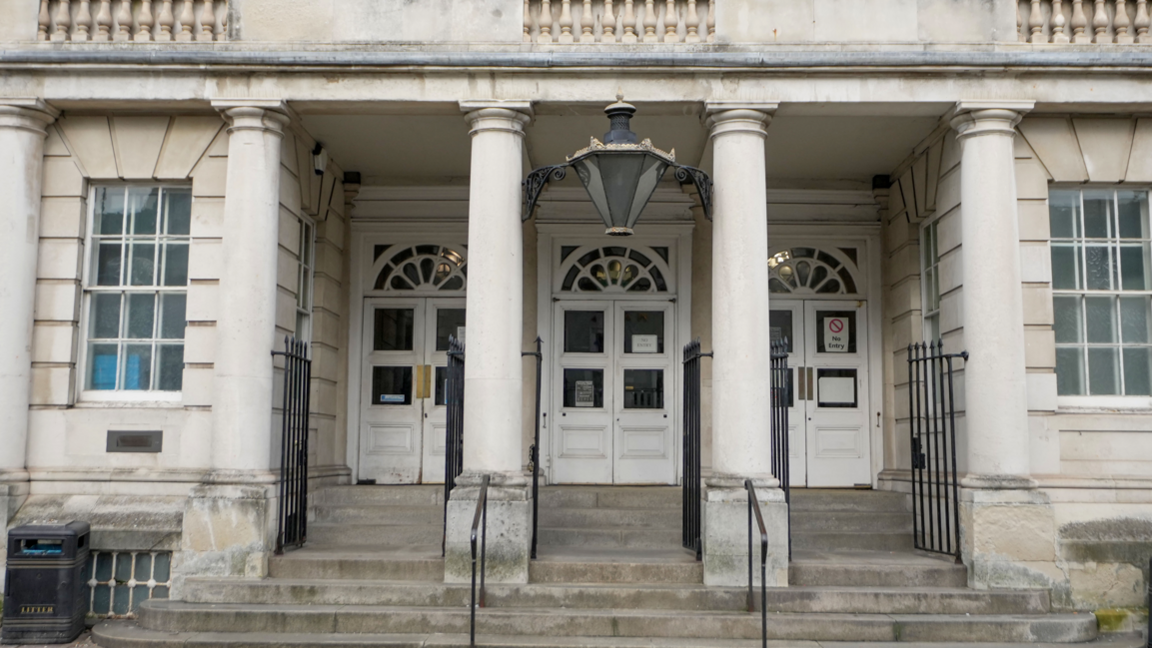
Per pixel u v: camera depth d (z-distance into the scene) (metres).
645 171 7.66
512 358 7.92
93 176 8.54
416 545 8.62
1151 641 7.09
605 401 10.84
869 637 7.07
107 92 8.19
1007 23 8.14
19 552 7.34
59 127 8.57
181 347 8.60
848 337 10.97
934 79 8.08
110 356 8.62
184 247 8.70
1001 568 7.63
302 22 8.19
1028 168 8.46
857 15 8.13
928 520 9.02
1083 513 8.01
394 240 11.09
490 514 7.60
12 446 8.09
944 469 8.07
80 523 7.68
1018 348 7.91
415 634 7.05
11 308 8.16
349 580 7.71
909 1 8.14
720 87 8.05
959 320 8.59
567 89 8.08
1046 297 8.34
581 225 10.91
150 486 8.12
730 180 7.98
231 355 7.93
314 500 9.42
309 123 9.19
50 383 8.32
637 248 11.05
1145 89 8.13
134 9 8.43
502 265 7.93
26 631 7.26
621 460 10.75
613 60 7.96
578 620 7.11
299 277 9.76
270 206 8.19
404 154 10.27
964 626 7.12
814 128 9.18
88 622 7.72
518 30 8.13
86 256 8.61
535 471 8.09
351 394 10.77
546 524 9.07
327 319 10.30
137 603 7.86
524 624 7.10
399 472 10.80
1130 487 8.07
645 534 8.66
